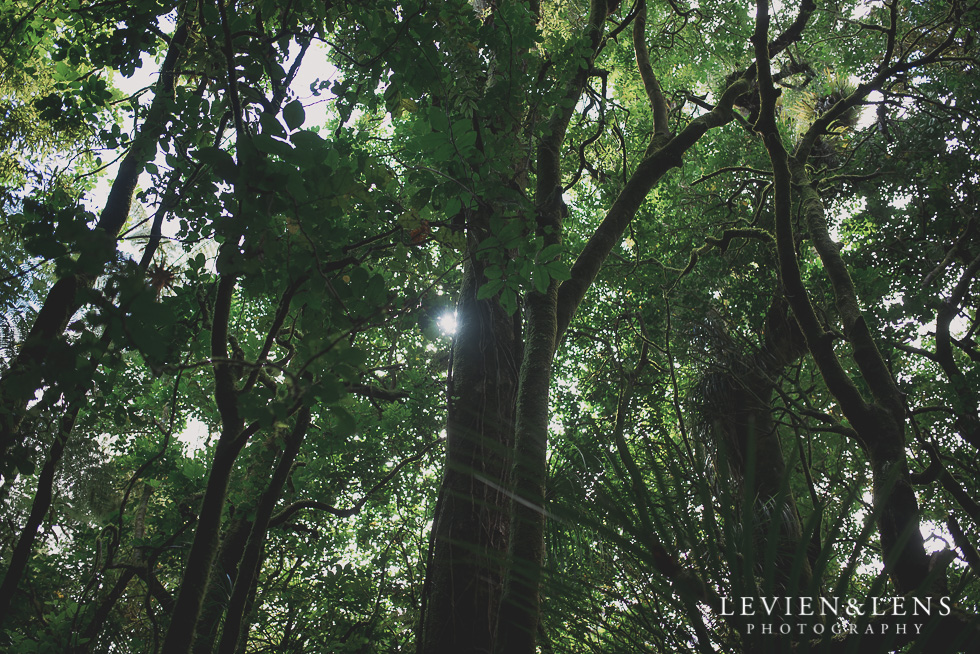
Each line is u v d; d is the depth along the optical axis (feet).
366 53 14.37
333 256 10.50
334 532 32.22
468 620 11.12
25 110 22.39
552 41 16.25
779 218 20.47
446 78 13.32
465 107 13.52
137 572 16.75
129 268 7.48
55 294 11.14
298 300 10.18
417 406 26.22
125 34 14.28
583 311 33.91
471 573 11.42
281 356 17.28
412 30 13.23
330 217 9.71
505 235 11.41
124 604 22.03
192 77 14.55
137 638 21.27
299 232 9.48
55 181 18.81
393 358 20.01
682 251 32.78
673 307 27.78
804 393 29.25
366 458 28.96
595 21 21.89
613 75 39.06
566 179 33.76
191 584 12.29
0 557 14.87
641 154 36.35
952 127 29.37
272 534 29.73
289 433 17.93
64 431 12.41
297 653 26.14
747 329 31.50
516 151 14.34
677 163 19.03
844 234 35.96
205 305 13.52
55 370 8.18
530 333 13.79
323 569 29.17
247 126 12.51
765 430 23.32
